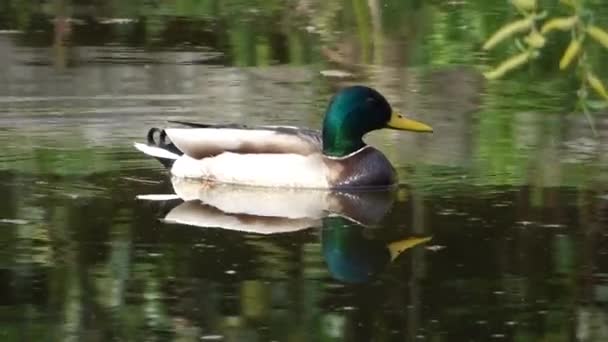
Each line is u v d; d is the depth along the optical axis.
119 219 12.63
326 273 11.05
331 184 13.99
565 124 16.44
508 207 12.95
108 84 18.47
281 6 24.56
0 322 10.02
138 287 10.71
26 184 13.78
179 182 14.15
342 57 20.64
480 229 12.21
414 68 19.97
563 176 14.08
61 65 19.62
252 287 10.68
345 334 9.70
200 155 14.34
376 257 11.48
